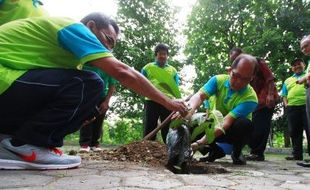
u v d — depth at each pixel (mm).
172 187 2242
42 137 2570
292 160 5945
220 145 4453
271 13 14945
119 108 14023
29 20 2574
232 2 14430
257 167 4070
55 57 2549
